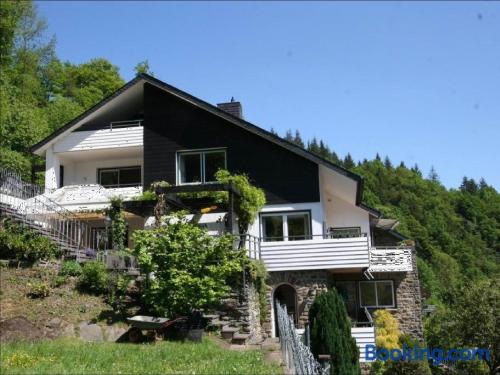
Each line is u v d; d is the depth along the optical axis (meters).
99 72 61.44
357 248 21.20
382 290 27.03
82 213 24.42
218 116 24.72
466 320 24.58
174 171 24.67
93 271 17.84
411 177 84.38
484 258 68.12
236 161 24.22
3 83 44.00
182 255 16.62
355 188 25.08
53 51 57.53
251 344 16.67
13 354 12.30
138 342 15.25
